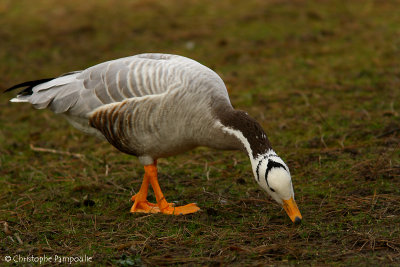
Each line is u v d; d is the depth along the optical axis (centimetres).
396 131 1301
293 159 1219
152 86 934
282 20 2462
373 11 2531
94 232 930
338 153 1226
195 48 2161
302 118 1472
